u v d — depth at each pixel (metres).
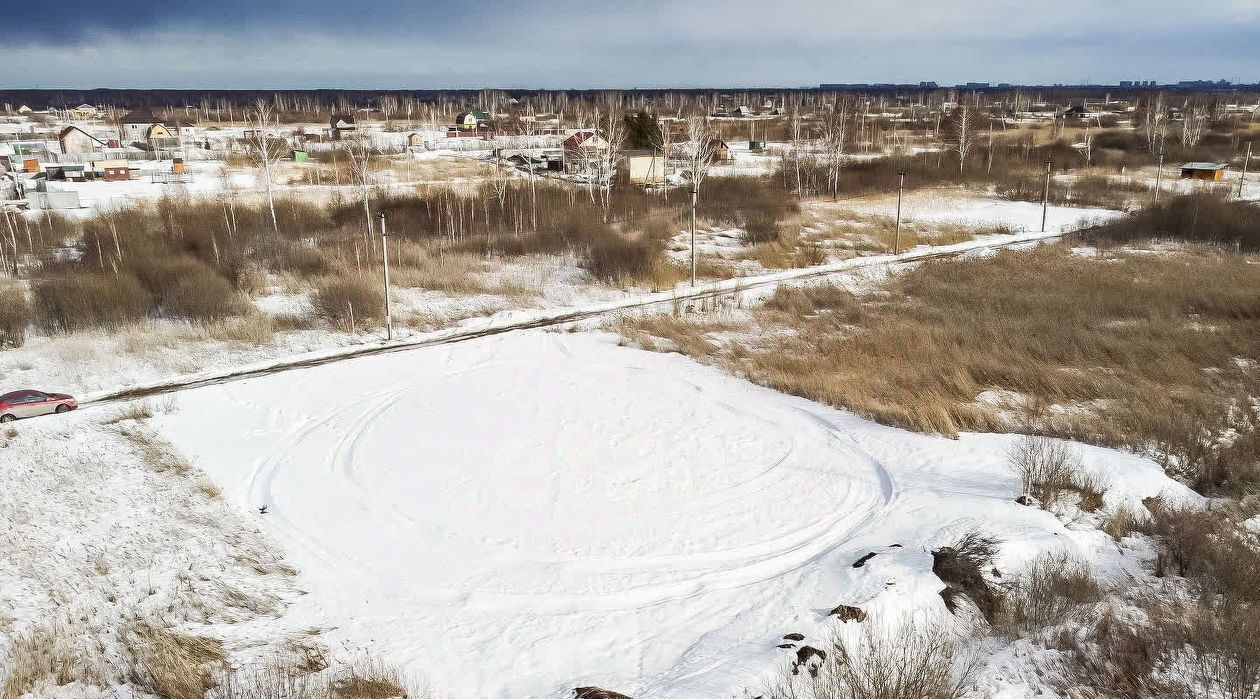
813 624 11.48
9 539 15.33
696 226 54.41
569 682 10.97
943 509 15.79
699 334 31.86
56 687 11.02
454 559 15.30
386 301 31.56
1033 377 24.12
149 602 13.37
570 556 15.31
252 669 11.38
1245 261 42.97
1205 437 19.36
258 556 15.41
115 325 31.84
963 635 11.34
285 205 55.16
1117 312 32.50
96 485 18.05
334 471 19.52
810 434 21.16
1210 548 13.47
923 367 25.80
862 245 50.22
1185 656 10.62
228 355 29.34
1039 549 13.41
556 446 20.94
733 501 17.50
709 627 12.42
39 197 55.88
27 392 22.83
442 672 11.43
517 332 32.66
